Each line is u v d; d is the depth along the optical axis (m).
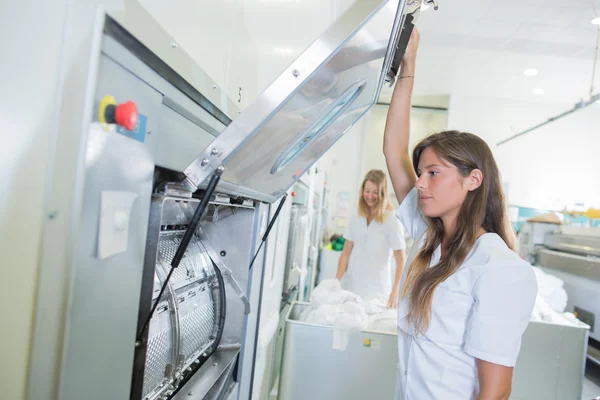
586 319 3.73
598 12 3.55
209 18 0.84
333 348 1.75
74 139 0.40
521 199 5.83
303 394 1.77
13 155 0.41
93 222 0.42
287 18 1.65
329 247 5.39
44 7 0.41
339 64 0.60
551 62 4.64
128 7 0.45
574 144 5.85
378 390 1.73
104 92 0.42
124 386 0.53
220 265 1.15
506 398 0.85
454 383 0.94
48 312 0.39
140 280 0.55
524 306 0.85
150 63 0.53
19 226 0.40
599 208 5.71
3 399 0.40
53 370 0.39
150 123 0.54
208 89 0.76
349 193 6.63
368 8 0.53
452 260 0.98
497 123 5.98
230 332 1.18
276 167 0.92
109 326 0.48
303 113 0.69
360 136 6.65
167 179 0.71
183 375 0.95
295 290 2.76
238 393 1.16
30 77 0.41
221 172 0.61
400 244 2.48
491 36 4.18
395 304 2.14
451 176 0.95
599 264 3.60
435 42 4.43
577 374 2.08
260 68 1.59
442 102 6.39
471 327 0.88
